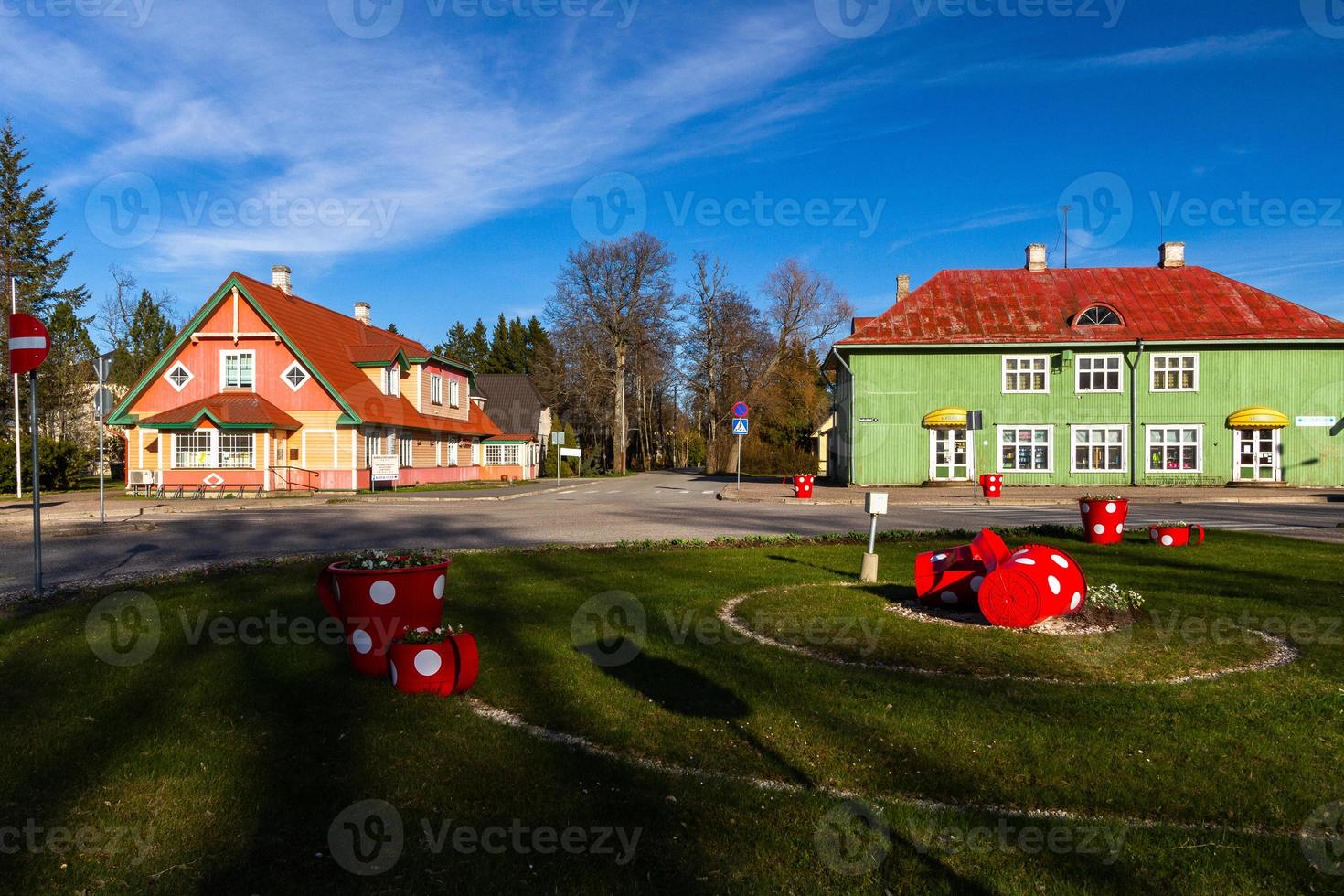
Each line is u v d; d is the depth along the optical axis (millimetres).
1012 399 33188
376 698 5547
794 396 66375
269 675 6070
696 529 17688
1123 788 4219
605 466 73812
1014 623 7699
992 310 34812
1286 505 24375
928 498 27188
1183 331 32719
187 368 33469
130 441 32688
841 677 6090
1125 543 14133
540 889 3266
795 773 4398
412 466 39312
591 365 65438
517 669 6219
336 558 12148
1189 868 3436
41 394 40406
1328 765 4500
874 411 33781
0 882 3307
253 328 33375
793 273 68438
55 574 11195
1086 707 5418
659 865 3451
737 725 5066
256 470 31531
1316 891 3271
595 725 5055
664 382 73562
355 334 40812
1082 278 36500
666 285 63688
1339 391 31953
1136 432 32656
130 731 4898
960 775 4375
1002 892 3264
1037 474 33031
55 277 46312
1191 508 22891
